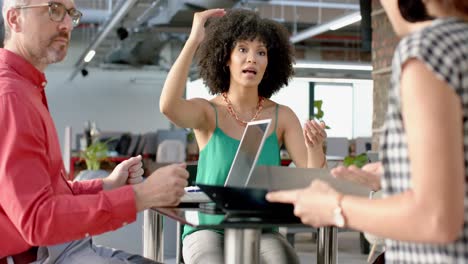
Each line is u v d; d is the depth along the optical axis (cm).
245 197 152
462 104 100
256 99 243
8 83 172
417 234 99
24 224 162
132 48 1622
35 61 196
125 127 1955
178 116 226
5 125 165
